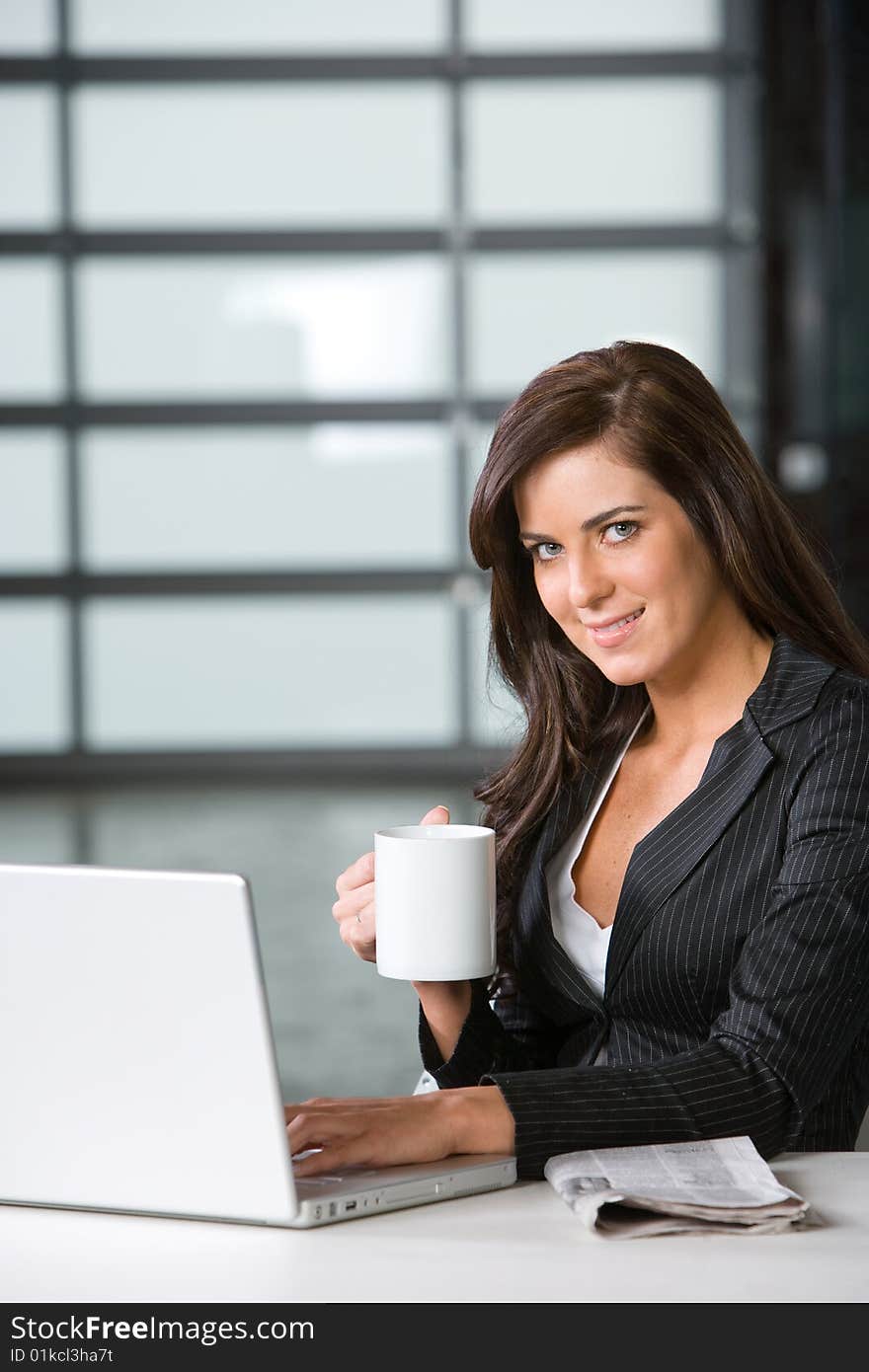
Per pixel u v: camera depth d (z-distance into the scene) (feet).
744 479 4.53
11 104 27.76
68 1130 3.60
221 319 28.22
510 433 4.50
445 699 28.60
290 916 17.89
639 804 5.02
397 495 28.50
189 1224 3.59
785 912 4.21
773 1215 3.49
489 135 27.89
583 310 28.12
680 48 27.61
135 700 28.55
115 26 27.73
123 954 3.43
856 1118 4.62
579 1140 3.92
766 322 27.30
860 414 24.14
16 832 22.99
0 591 28.37
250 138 27.91
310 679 28.55
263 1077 3.41
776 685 4.63
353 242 28.07
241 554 28.48
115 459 28.32
